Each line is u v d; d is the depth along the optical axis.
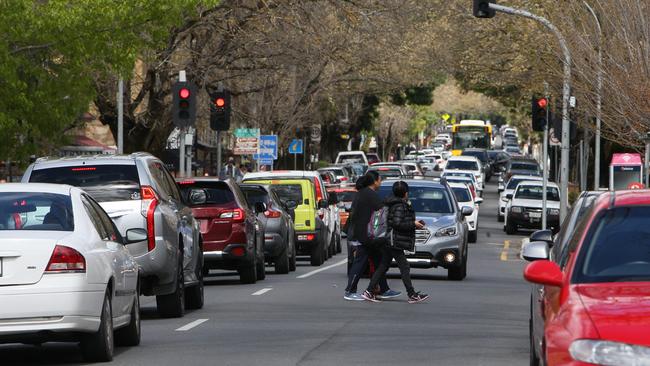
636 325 18.92
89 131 151.38
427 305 49.38
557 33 80.44
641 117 74.81
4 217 31.06
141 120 99.19
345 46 103.44
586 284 21.47
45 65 71.94
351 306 48.59
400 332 39.16
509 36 123.00
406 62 131.12
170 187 45.72
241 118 144.88
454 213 64.12
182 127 78.62
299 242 79.31
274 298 52.19
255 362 31.95
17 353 34.66
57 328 29.52
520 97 155.88
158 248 40.84
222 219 58.16
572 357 18.89
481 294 55.28
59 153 97.50
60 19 66.50
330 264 82.50
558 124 93.81
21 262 29.44
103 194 40.97
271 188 71.50
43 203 31.47
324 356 33.16
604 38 79.38
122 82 91.50
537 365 27.55
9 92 67.94
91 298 30.14
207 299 51.72
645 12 75.69
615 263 21.97
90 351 31.31
